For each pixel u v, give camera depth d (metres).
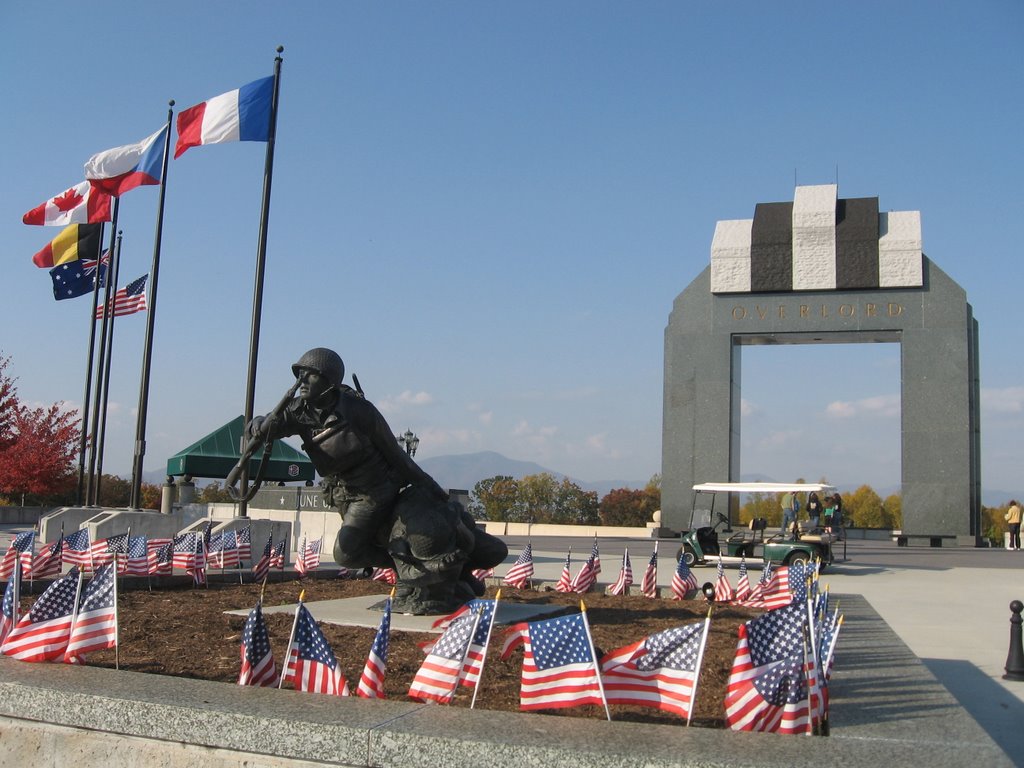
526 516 78.88
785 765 4.36
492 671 7.38
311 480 30.36
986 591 19.45
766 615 5.52
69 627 6.50
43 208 26.98
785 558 23.50
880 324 41.56
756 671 5.40
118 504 55.06
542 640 5.58
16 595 7.25
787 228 42.75
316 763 4.87
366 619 9.93
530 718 5.09
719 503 42.19
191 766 5.10
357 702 5.34
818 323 42.16
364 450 10.18
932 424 40.56
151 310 25.05
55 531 24.64
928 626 13.88
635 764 4.45
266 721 4.97
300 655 6.02
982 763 4.43
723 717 6.15
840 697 6.17
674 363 43.72
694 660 5.41
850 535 46.44
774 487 26.08
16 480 41.41
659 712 6.18
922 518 40.16
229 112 21.17
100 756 5.32
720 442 42.75
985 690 9.39
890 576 23.41
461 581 11.27
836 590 19.47
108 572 6.64
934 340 40.97
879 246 41.69
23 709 5.54
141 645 8.40
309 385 10.01
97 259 31.36
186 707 5.14
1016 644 10.02
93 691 5.45
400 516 10.38
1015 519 38.06
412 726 4.86
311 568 15.98
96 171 24.84
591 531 50.25
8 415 43.28
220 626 9.52
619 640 9.50
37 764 5.46
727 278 43.12
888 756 4.52
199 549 13.84
